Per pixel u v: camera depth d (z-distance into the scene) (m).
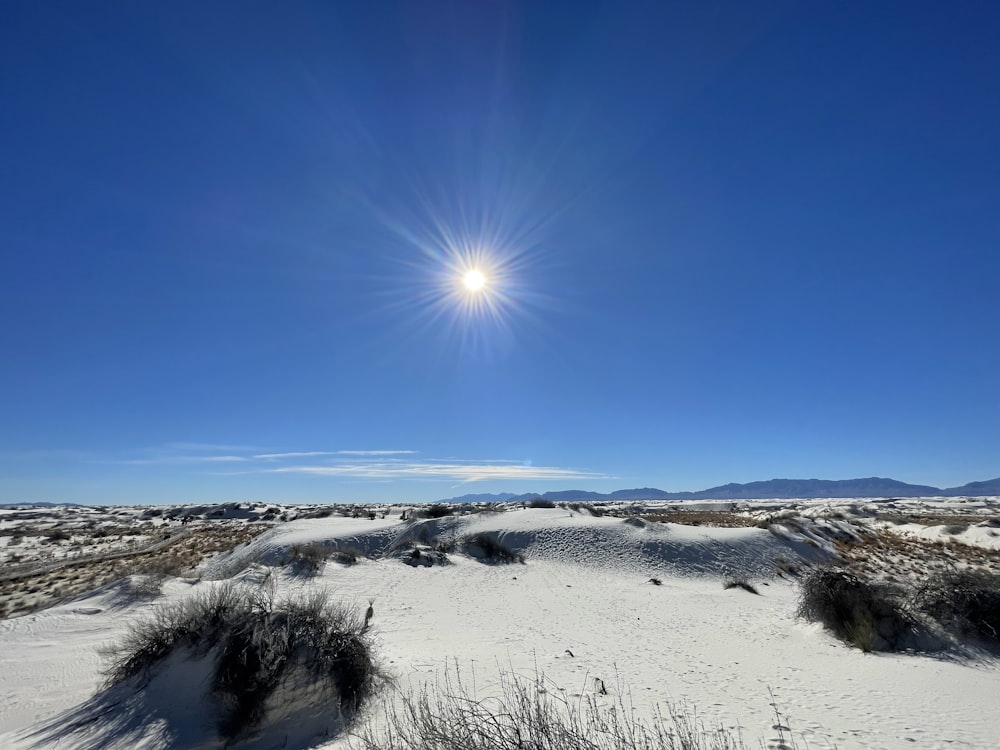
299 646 8.45
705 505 126.81
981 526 44.50
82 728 7.45
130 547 43.94
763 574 31.61
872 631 12.98
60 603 17.42
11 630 13.32
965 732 7.08
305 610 9.35
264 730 7.40
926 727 7.28
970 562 32.25
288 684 7.81
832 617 14.15
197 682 8.02
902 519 56.88
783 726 7.25
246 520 73.31
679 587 27.39
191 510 84.12
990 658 11.61
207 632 8.82
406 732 6.22
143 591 16.86
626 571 31.34
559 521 39.81
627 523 38.69
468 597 21.61
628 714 7.48
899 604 13.83
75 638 12.81
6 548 43.28
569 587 25.70
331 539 35.97
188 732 7.25
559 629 15.52
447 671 9.69
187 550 40.94
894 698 8.71
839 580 14.74
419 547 32.38
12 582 26.28
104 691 8.44
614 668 10.62
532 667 10.40
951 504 120.94
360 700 8.05
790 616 17.44
